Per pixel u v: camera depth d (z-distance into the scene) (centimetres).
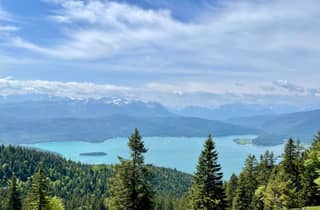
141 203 4381
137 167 4400
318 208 6994
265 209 8044
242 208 8569
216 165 5106
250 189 8825
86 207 18225
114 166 4447
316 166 7462
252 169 9050
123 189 4362
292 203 7338
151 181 4519
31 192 5309
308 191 7612
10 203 7850
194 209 5109
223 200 5116
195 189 5150
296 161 8062
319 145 7812
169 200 16625
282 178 7706
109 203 4534
